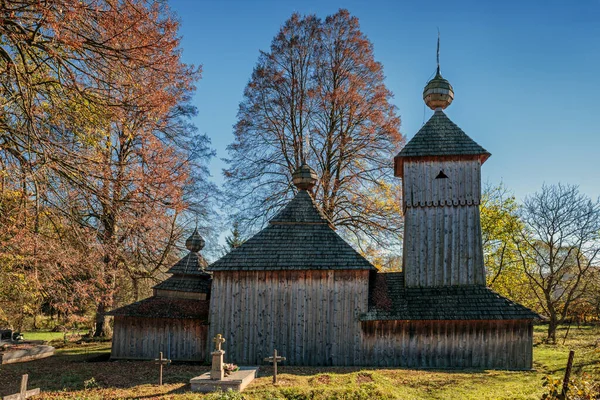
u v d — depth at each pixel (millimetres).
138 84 11148
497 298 16609
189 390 12047
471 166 18031
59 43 9797
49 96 11023
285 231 17906
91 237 12055
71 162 11000
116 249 12859
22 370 16109
